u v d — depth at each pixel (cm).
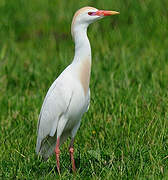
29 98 1343
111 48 1791
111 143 1058
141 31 1934
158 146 1007
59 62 1579
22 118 1212
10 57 1697
